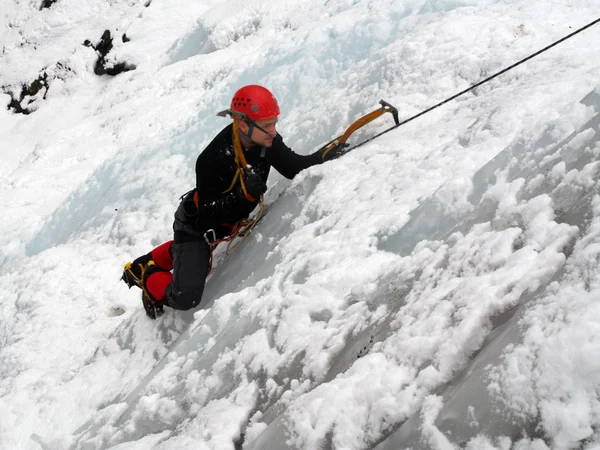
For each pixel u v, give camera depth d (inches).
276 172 160.1
